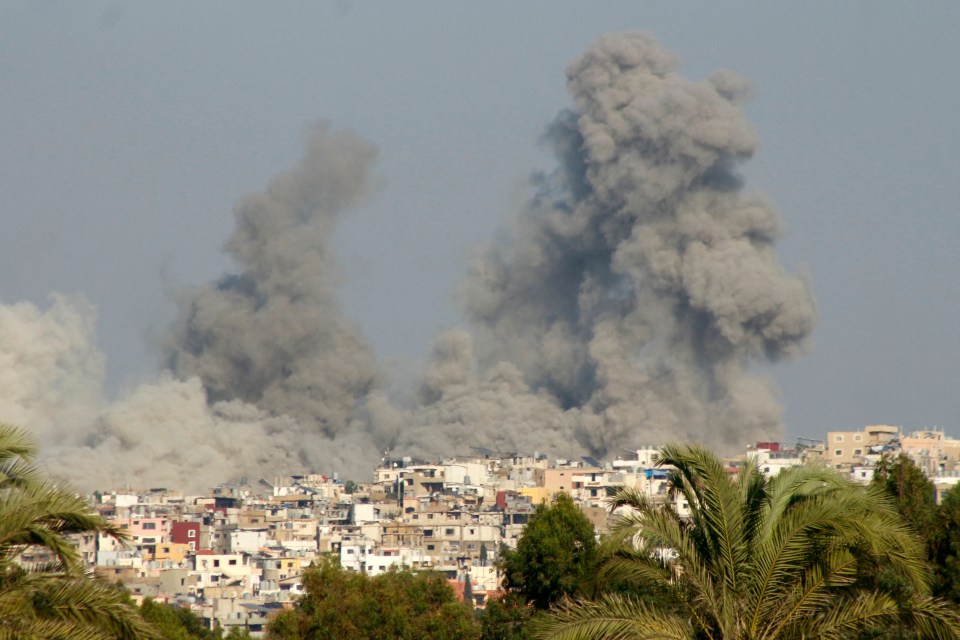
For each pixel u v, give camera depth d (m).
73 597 163.75
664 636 194.12
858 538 195.38
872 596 197.75
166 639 179.25
